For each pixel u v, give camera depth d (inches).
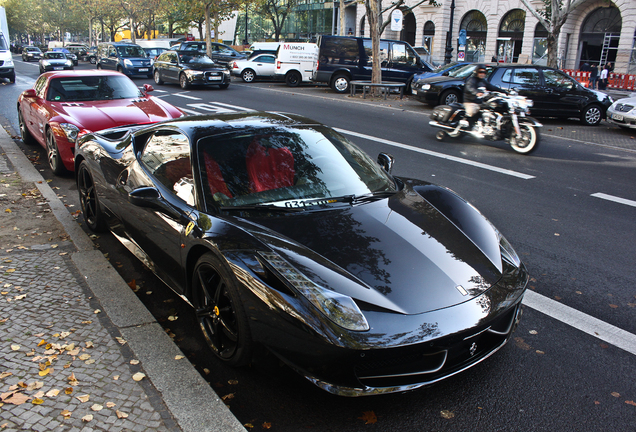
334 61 791.1
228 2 1344.7
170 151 138.4
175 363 108.3
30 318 124.3
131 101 307.4
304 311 91.0
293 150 137.4
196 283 117.6
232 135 135.7
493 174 311.0
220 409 94.6
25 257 162.1
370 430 94.3
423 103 652.1
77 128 256.4
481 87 397.1
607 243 198.7
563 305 147.0
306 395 104.1
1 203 218.1
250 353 103.3
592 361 118.7
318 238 108.8
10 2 3245.6
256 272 98.3
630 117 480.7
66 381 100.4
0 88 740.0
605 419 98.3
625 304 148.5
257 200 121.6
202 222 114.7
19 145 349.1
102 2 2084.2
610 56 1186.6
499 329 106.6
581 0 650.2
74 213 215.0
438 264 105.3
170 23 1907.0
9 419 89.1
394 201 131.1
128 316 126.8
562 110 542.0
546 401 103.4
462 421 97.0
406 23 1603.1
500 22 1358.3
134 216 147.9
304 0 1963.6
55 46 1994.3
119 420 90.2
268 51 1010.1
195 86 863.7
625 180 303.0
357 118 525.7
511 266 113.9
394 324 90.8
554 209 242.7
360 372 92.1
